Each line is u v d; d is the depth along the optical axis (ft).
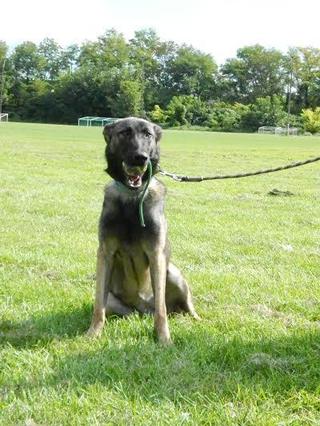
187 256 14.33
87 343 8.59
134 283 9.62
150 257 9.13
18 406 6.68
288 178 34.09
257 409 6.73
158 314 8.95
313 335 8.89
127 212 9.05
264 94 204.44
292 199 24.95
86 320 9.57
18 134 79.46
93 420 6.48
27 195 22.91
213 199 24.20
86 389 7.07
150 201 9.11
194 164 41.32
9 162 36.94
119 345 8.44
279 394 7.03
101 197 23.34
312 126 153.38
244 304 10.76
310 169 40.60
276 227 18.48
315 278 12.60
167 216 19.63
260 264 13.79
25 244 14.82
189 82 201.98
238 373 7.53
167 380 7.34
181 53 206.59
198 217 19.66
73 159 41.34
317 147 71.56
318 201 24.53
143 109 181.57
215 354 8.10
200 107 170.50
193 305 10.49
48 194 23.49
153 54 206.28
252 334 9.00
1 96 180.34
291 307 10.66
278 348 8.38
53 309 10.02
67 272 12.34
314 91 197.67
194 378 7.38
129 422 6.45
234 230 17.63
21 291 10.91
